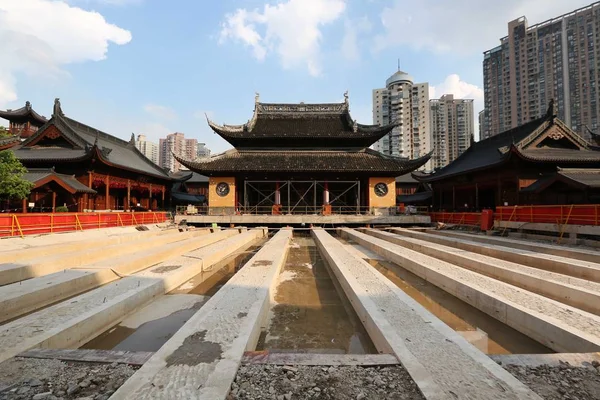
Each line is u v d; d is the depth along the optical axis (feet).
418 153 369.30
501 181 97.25
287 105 138.10
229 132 120.67
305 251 65.51
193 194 180.34
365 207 117.29
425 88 372.58
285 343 23.07
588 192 71.92
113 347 22.66
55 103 109.50
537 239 62.95
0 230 55.83
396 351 16.99
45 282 31.96
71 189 90.33
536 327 22.22
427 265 40.42
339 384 14.30
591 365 16.17
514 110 323.98
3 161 67.87
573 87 288.10
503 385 13.76
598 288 29.14
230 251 61.16
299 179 119.44
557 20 299.58
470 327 25.98
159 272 38.32
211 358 16.14
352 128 125.59
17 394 13.61
